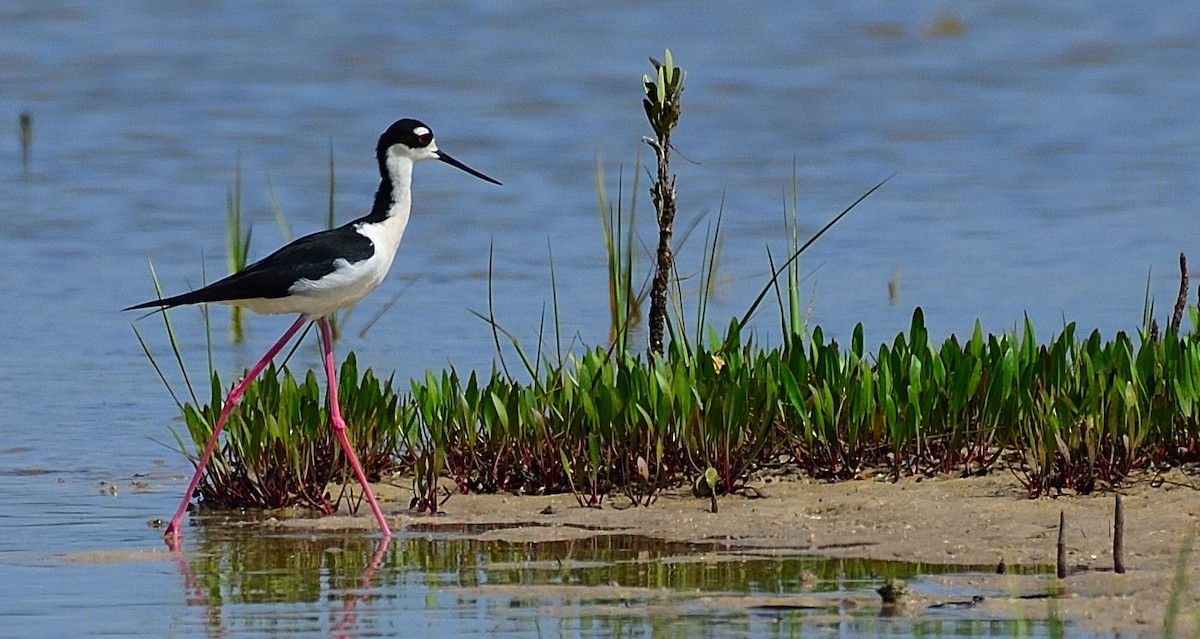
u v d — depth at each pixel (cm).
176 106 3045
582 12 4116
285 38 3738
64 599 880
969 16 4119
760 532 984
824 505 1030
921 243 2069
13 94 3119
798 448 1116
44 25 3828
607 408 1087
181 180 2494
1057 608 814
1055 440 1043
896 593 832
